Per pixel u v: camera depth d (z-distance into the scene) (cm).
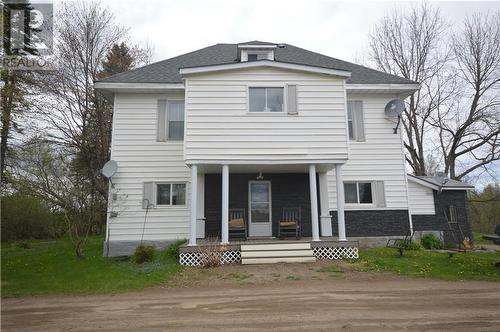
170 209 1266
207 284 786
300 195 1325
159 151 1291
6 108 1351
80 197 1246
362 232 1310
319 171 1318
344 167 1338
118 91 1303
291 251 1028
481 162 2309
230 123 1095
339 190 1105
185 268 957
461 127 2347
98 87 1268
